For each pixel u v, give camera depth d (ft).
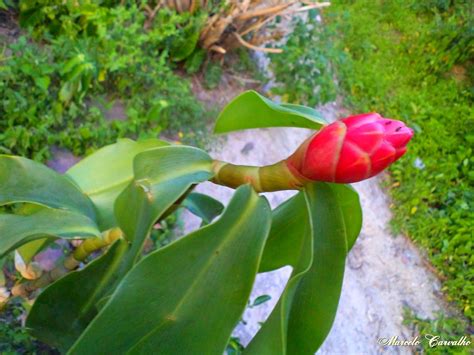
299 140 3.84
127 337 0.85
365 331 3.21
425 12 5.83
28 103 2.68
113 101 3.13
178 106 3.21
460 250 3.80
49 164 2.66
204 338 0.85
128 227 1.06
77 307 1.19
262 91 4.01
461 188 4.21
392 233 3.81
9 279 2.14
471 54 5.48
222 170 0.97
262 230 0.89
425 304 3.53
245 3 3.43
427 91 5.00
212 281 0.87
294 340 0.97
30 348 1.98
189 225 2.88
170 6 3.66
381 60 5.04
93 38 3.12
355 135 0.81
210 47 3.61
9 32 3.07
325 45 4.19
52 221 1.11
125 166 1.34
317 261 0.93
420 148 4.37
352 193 1.09
